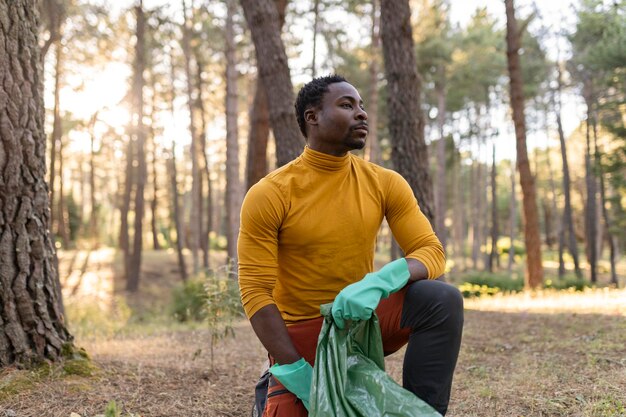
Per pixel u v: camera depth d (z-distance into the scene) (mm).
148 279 23625
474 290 17078
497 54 23844
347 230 2121
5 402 3084
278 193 2094
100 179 45562
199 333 6562
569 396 3221
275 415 2027
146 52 19922
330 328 1960
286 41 21297
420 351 1971
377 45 19438
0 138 3486
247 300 2066
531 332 5691
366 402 1859
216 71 24359
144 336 6625
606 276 29906
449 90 27234
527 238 13844
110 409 2299
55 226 33812
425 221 2244
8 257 3518
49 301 3717
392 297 2059
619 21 14047
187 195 50562
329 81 2125
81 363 3684
